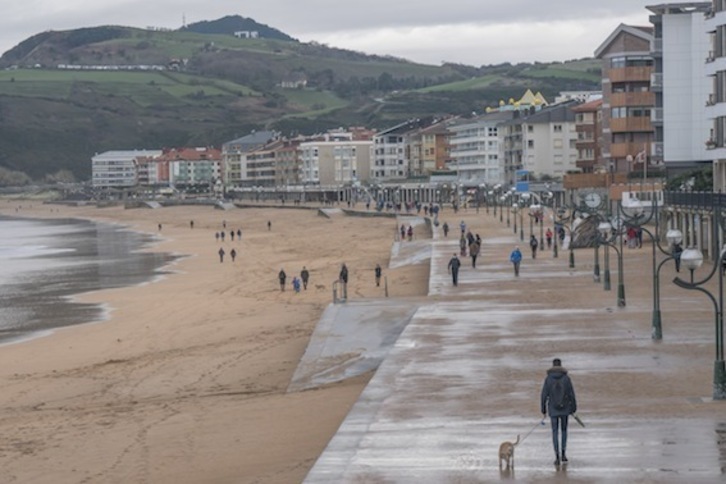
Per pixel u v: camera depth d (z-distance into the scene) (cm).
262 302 8800
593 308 5478
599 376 3603
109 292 10475
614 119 14888
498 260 8956
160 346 6750
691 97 11119
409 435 2886
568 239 9975
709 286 6316
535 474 2473
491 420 3025
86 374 5812
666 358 3909
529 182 19612
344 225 19812
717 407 3062
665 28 11112
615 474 2447
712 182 9381
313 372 4938
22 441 4028
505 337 4581
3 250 17800
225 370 5541
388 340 5328
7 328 8212
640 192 10669
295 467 3216
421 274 9569
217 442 3688
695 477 2402
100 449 3784
